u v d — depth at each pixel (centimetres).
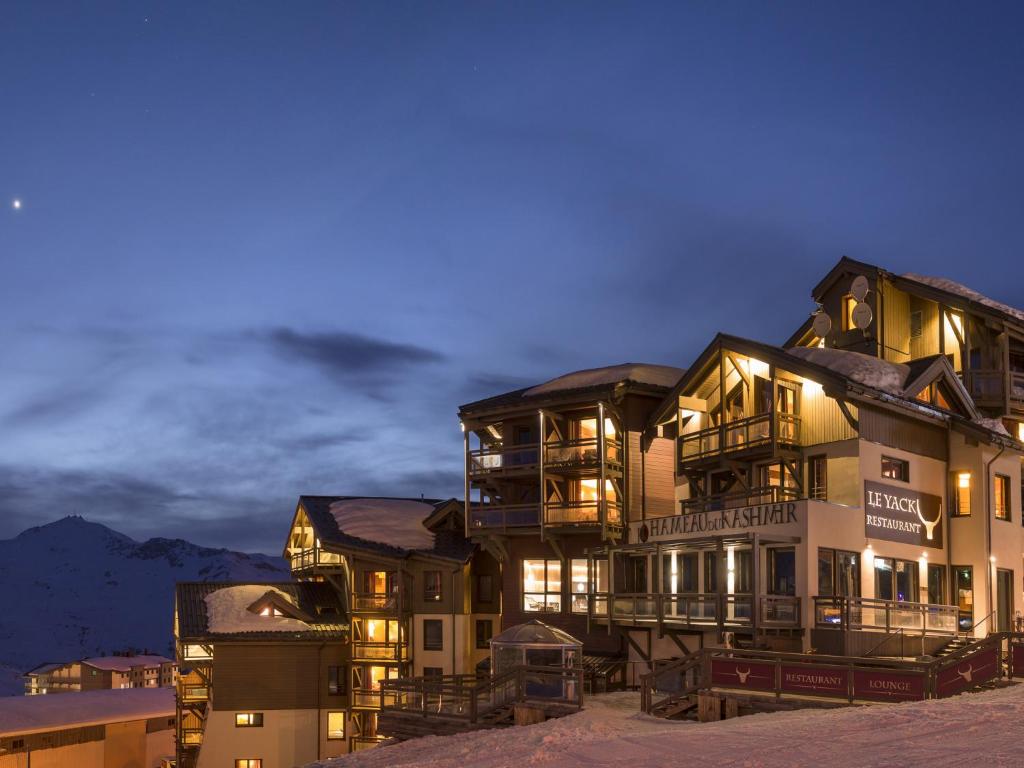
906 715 2112
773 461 3959
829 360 3928
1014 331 4500
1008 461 4088
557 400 4628
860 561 3566
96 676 10869
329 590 5706
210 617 5288
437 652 5138
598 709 3017
